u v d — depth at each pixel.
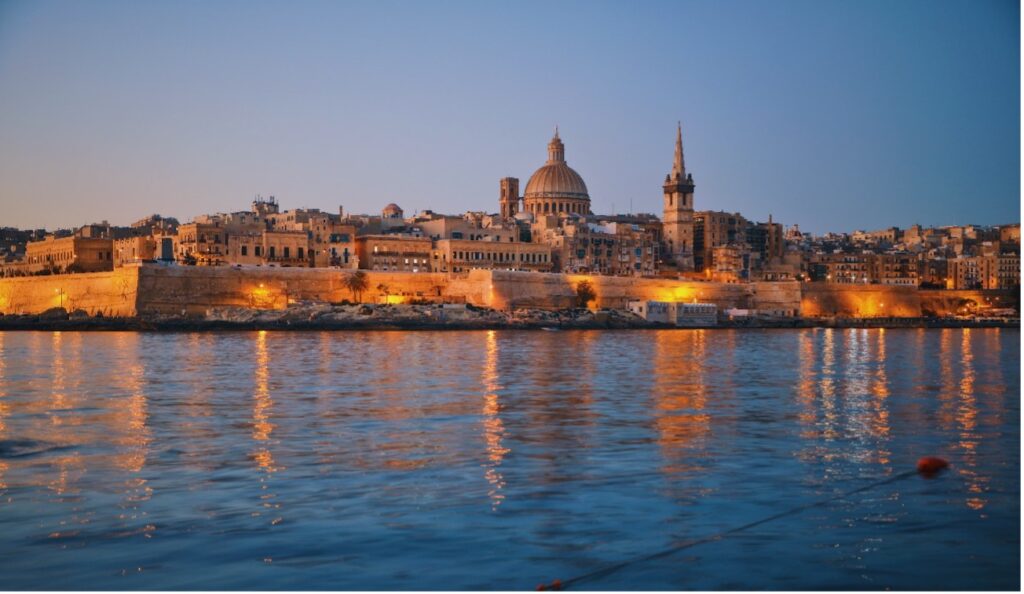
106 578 31.27
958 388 90.62
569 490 42.91
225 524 37.22
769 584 30.91
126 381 93.31
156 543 34.78
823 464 49.16
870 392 86.25
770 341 191.50
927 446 54.88
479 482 44.62
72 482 44.38
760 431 60.56
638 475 46.22
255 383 91.75
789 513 38.94
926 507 39.91
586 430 60.69
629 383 94.00
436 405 74.12
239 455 51.38
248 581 31.06
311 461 49.69
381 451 52.69
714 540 35.25
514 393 83.44
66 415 67.31
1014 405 75.69
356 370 108.12
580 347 160.62
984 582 31.06
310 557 33.34
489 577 31.45
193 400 76.94
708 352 150.12
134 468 47.69
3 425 62.16
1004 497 41.72
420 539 35.31
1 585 30.64
